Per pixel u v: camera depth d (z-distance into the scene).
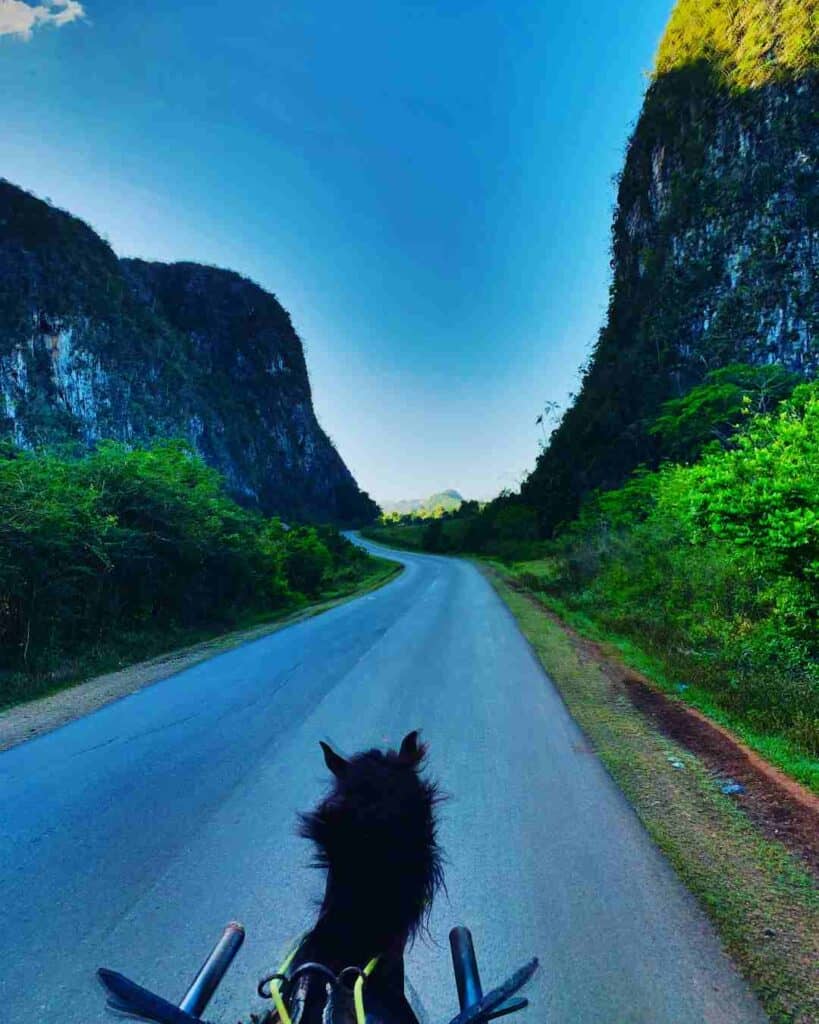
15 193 113.31
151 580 15.72
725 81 76.50
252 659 11.60
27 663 10.81
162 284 177.50
